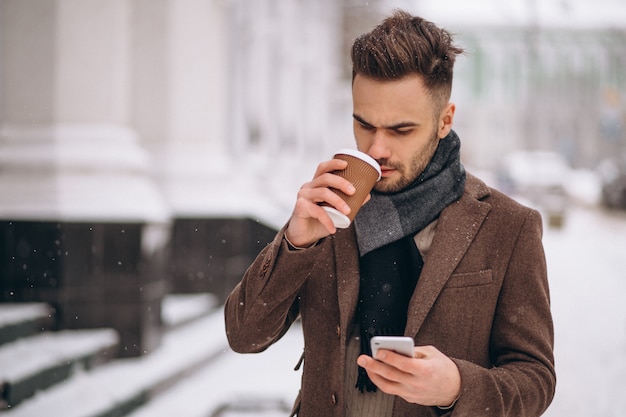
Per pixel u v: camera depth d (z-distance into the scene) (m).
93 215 5.81
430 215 1.60
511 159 28.77
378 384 1.28
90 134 6.08
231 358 6.94
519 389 1.40
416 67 1.46
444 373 1.28
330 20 20.19
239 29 10.76
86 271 5.81
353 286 1.61
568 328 8.31
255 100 11.46
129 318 5.93
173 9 8.03
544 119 67.62
